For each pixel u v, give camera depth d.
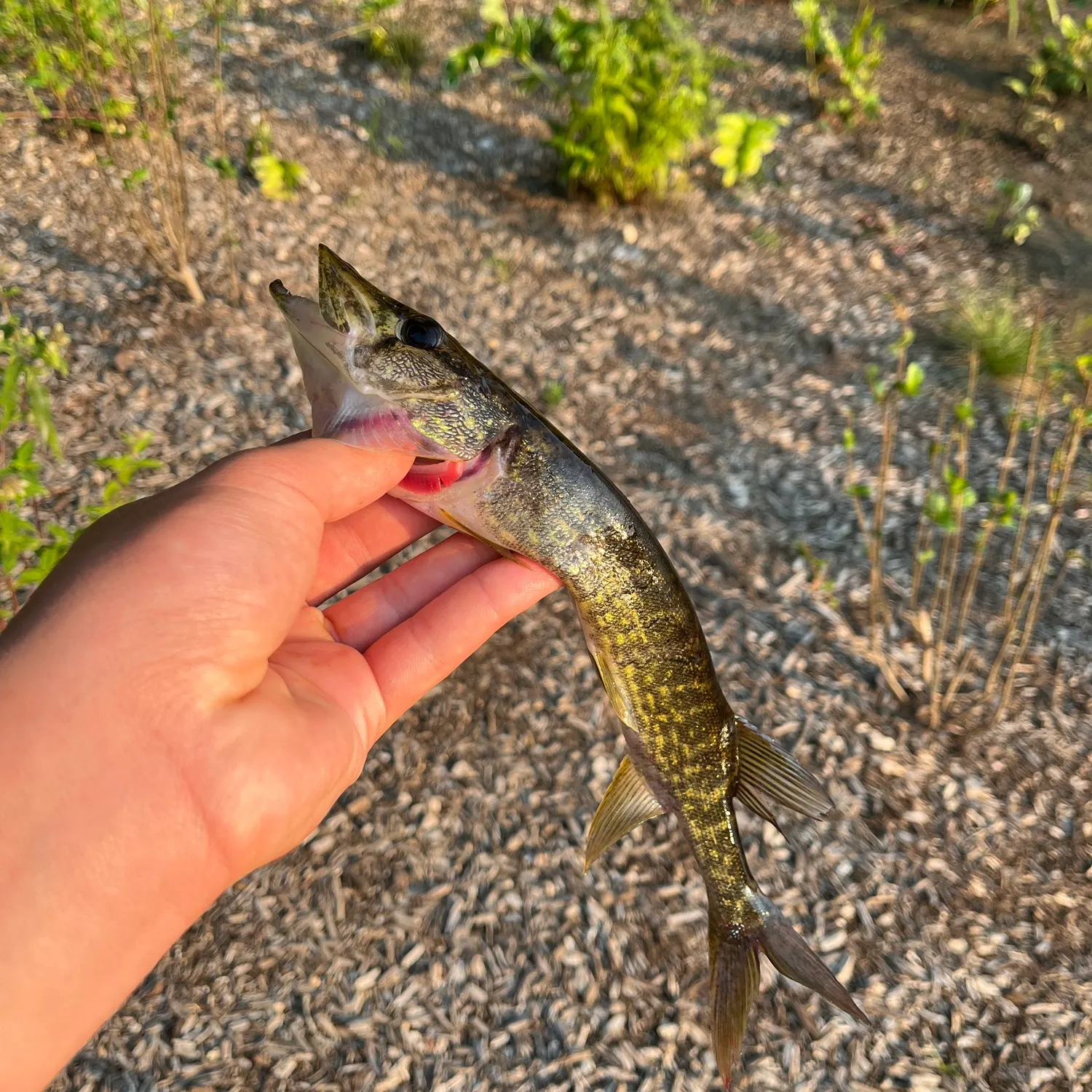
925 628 0.49
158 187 0.63
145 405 0.60
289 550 0.25
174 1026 0.38
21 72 0.84
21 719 0.21
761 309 0.73
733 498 0.59
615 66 0.74
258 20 1.00
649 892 0.43
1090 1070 0.38
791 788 0.33
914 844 0.44
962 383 0.67
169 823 0.22
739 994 0.33
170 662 0.22
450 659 0.31
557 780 0.46
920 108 0.97
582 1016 0.39
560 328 0.70
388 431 0.28
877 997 0.40
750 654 0.51
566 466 0.30
